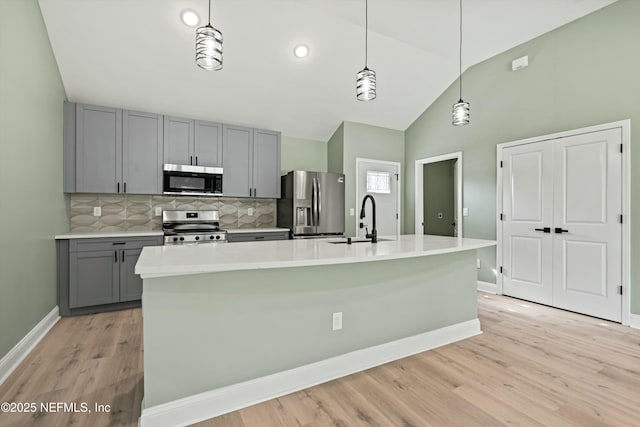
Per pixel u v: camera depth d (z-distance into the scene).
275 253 1.80
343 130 4.82
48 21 2.73
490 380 1.92
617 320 2.90
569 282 3.25
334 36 3.41
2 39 1.95
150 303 1.47
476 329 2.67
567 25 3.26
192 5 2.85
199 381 1.57
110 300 3.22
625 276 2.85
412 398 1.73
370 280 2.12
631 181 2.82
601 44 3.00
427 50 3.81
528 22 3.24
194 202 4.21
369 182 5.03
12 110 2.08
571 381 1.90
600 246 3.02
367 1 2.92
